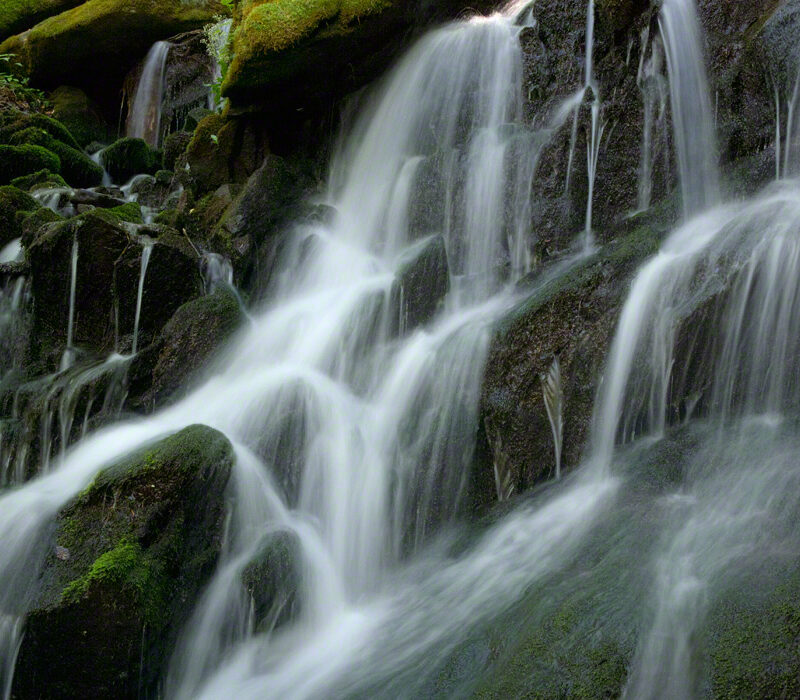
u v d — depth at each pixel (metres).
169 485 4.44
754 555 3.38
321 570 4.87
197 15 13.79
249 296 7.30
